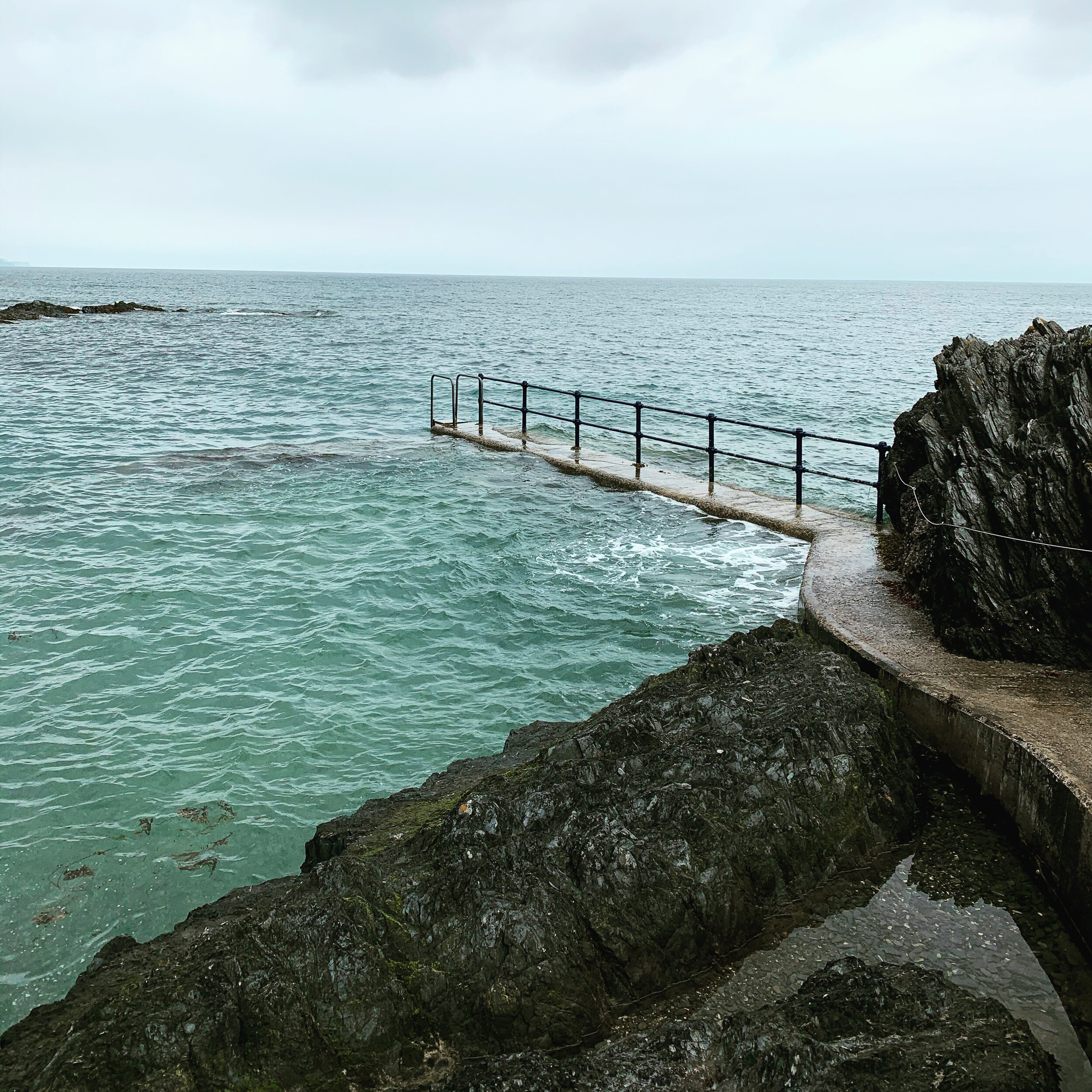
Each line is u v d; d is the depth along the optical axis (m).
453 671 8.09
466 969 3.54
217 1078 3.05
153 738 6.90
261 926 3.53
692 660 6.17
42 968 4.66
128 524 12.16
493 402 18.77
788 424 22.39
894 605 7.52
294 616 9.23
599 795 4.48
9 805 6.02
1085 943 3.94
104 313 59.62
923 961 3.87
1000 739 4.91
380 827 5.03
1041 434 6.43
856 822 4.61
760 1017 3.12
